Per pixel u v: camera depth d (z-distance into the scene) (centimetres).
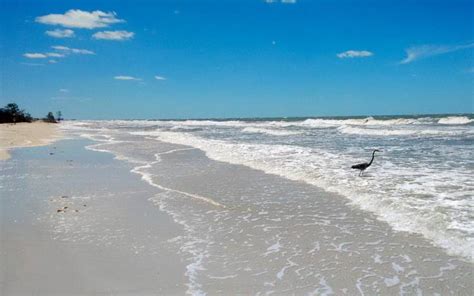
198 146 2472
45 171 1499
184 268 576
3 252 639
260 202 963
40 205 952
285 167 1439
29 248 658
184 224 795
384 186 1052
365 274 545
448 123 4738
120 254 632
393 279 528
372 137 2875
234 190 1107
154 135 4019
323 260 597
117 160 1845
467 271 543
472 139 2433
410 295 485
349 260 594
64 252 639
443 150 1867
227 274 554
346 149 2016
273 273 555
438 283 513
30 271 565
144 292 501
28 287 515
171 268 576
